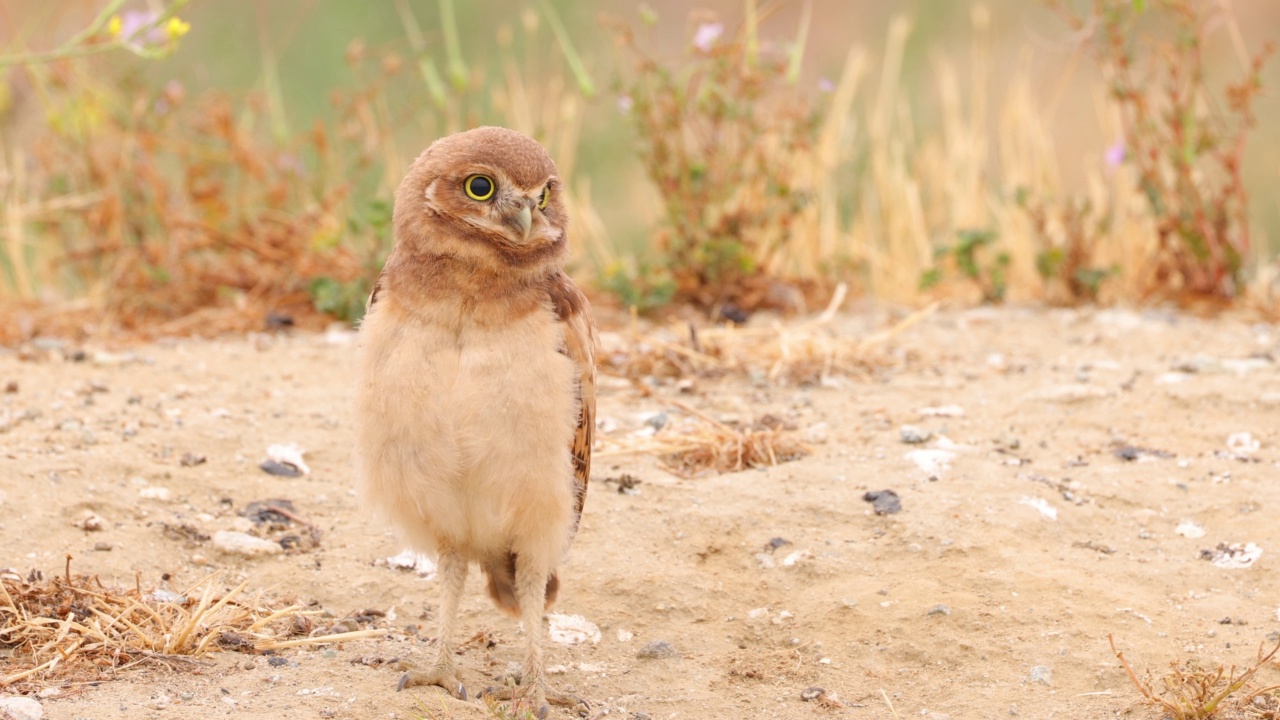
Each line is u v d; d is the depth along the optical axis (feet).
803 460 34.27
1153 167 49.01
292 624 27.20
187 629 25.35
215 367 41.24
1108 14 48.29
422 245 24.32
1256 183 70.54
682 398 39.09
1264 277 50.39
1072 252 49.83
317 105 71.10
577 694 25.46
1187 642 25.98
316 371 41.19
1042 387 38.70
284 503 31.76
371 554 30.14
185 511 30.91
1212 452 34.09
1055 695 24.73
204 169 50.39
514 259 24.22
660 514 31.27
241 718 22.77
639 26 82.79
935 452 33.78
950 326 46.75
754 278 48.98
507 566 26.45
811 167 53.26
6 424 34.35
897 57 61.82
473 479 24.26
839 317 48.29
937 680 25.70
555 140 55.21
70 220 50.93
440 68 77.00
